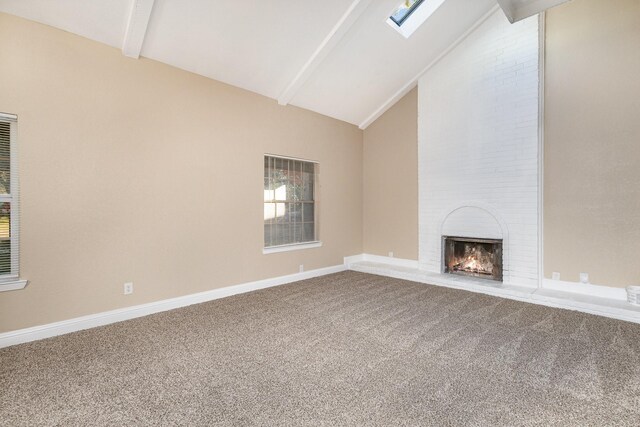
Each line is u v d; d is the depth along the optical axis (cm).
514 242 405
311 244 502
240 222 408
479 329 284
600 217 353
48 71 268
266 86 418
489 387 191
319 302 368
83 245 288
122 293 311
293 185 486
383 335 271
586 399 178
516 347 247
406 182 533
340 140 550
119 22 282
